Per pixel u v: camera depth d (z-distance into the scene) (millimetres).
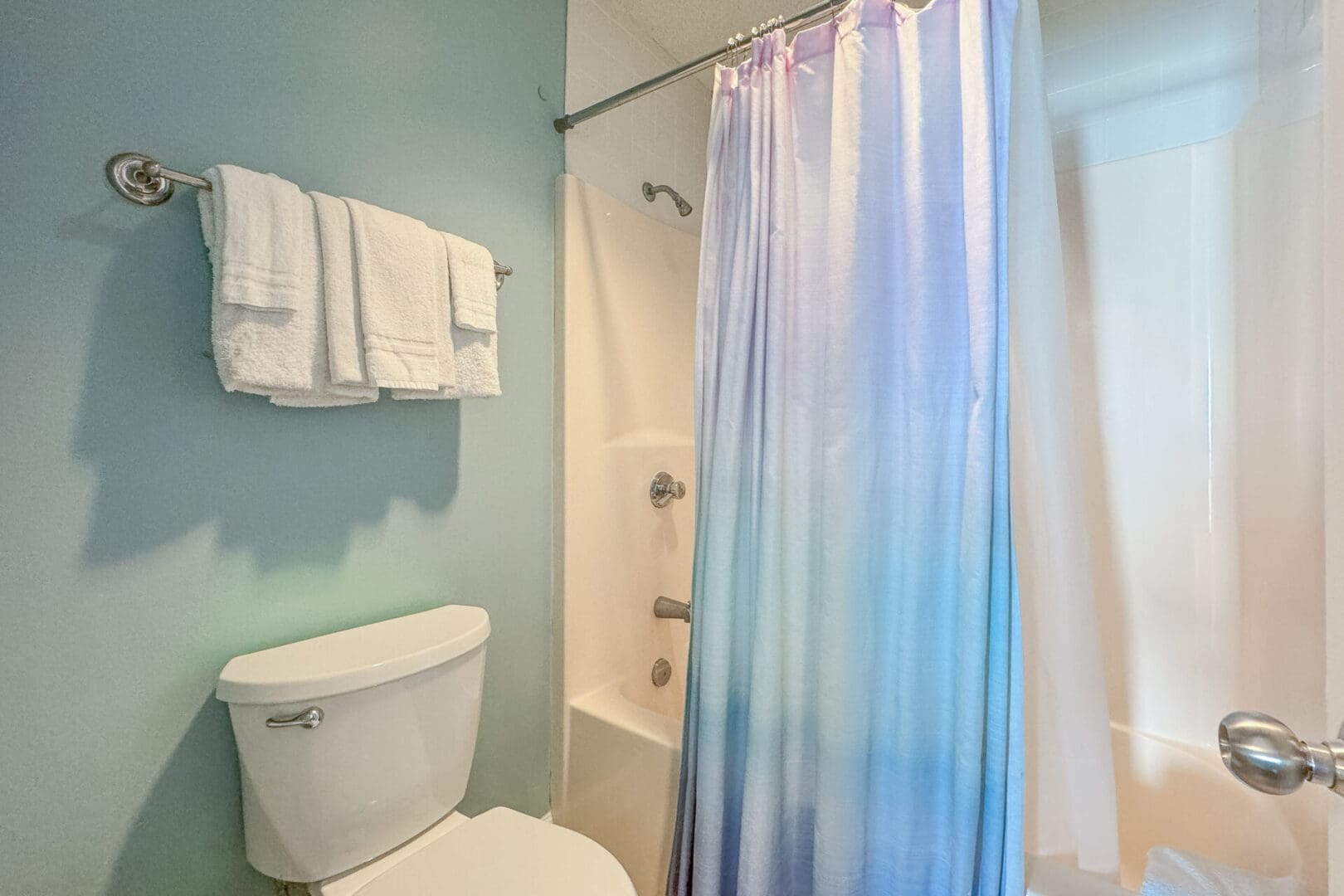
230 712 887
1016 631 838
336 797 886
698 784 1088
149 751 850
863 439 952
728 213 1131
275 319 860
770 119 1052
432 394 1092
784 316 1029
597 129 1553
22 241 734
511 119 1350
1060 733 876
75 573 781
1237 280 1131
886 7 946
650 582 1709
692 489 1869
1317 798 848
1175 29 1293
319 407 1005
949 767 899
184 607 880
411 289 1016
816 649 1001
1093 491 1403
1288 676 876
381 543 1124
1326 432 416
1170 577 1325
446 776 1031
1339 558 403
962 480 881
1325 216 423
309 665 896
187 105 861
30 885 755
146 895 852
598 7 1559
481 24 1281
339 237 932
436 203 1197
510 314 1354
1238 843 1143
